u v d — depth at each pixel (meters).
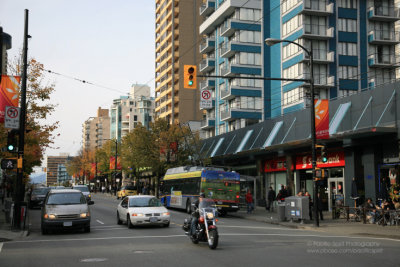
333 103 29.84
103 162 89.75
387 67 48.53
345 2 47.66
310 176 34.00
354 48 47.38
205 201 13.65
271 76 52.28
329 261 10.23
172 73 91.81
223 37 59.16
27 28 19.58
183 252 11.87
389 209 21.27
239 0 53.31
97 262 10.32
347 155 27.78
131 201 20.42
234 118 52.97
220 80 59.69
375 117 25.70
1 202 42.72
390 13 48.41
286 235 16.69
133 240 14.88
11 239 15.70
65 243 14.30
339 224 21.77
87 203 18.70
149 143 49.09
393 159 24.61
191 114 90.50
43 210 17.58
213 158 45.75
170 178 36.81
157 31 107.75
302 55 45.06
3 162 18.56
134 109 147.12
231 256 11.07
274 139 36.12
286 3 49.00
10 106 19.02
